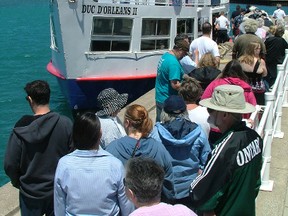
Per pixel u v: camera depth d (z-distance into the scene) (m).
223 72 5.42
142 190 2.57
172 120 4.30
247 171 3.10
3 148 15.28
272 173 6.41
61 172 3.45
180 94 5.06
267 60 9.45
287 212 5.37
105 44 15.12
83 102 15.41
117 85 15.59
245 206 3.13
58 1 14.16
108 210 3.44
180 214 2.56
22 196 4.12
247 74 6.66
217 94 3.32
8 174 4.06
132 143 3.90
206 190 3.09
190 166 4.27
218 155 3.09
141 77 15.92
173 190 4.02
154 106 10.79
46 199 4.11
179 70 6.71
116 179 3.44
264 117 5.48
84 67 15.00
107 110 4.63
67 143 4.10
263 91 6.71
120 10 14.98
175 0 16.36
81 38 14.70
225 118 3.26
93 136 3.46
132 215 2.55
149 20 15.80
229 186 3.10
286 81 9.34
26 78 26.34
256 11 25.19
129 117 3.98
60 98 21.16
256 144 3.21
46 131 3.99
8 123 18.34
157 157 3.88
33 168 4.02
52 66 17.27
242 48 7.04
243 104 3.28
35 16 65.88
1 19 61.56
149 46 16.05
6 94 22.66
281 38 9.39
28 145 3.97
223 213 3.15
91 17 14.61
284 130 8.04
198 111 4.91
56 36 15.34
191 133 4.23
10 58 32.50
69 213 3.46
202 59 6.59
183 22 17.06
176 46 6.71
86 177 3.39
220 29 22.83
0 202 5.73
